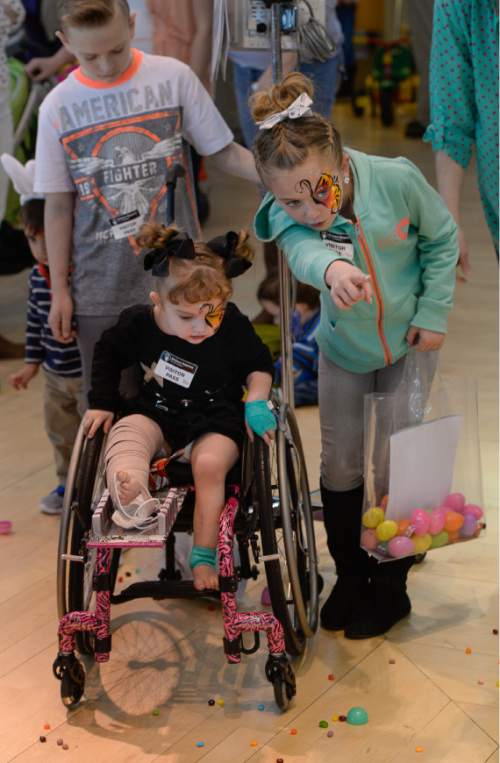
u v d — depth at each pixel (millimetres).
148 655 2678
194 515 2408
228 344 2492
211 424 2457
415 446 2461
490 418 4066
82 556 2387
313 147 2191
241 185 8156
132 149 2855
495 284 5820
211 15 3096
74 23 2678
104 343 2533
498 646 2666
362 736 2328
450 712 2402
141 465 2365
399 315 2504
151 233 2367
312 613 2703
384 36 11719
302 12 2982
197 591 2377
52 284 2988
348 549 2758
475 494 2619
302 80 2336
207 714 2432
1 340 4973
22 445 4059
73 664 2418
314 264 2189
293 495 2611
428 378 2564
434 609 2850
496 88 2740
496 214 2951
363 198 2363
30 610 2910
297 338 4398
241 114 4066
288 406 2633
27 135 5582
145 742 2338
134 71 2842
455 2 2711
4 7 4816
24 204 3256
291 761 2252
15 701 2508
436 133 2893
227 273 2375
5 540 3318
